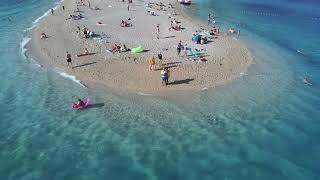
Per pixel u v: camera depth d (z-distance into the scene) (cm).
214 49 4778
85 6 6925
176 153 2728
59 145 2773
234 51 4784
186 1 7594
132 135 2917
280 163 2673
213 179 2488
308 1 9106
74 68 4081
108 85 3716
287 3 8706
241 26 6256
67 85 3712
